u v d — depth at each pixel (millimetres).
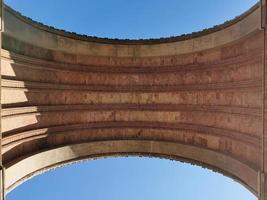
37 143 16188
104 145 18406
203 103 17391
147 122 18797
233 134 15648
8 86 13953
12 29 13859
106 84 18500
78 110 17781
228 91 15969
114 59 18703
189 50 17562
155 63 18703
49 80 16656
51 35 16469
